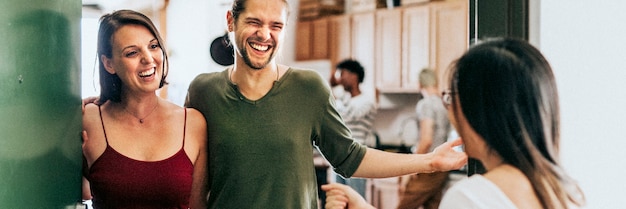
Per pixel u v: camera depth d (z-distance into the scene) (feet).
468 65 4.08
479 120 3.99
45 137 5.32
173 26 20.22
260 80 6.57
